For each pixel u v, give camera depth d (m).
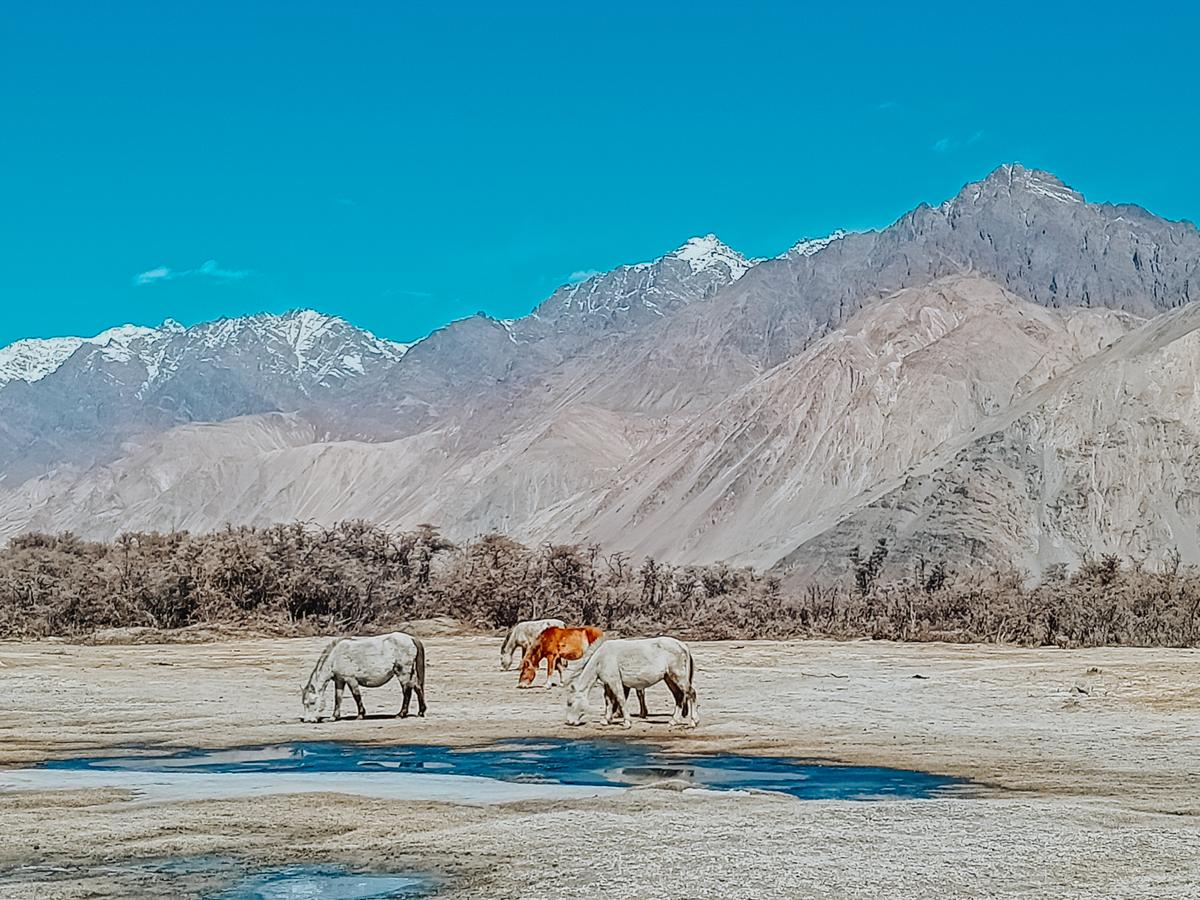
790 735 31.03
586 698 32.78
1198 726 32.88
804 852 16.44
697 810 19.70
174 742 30.41
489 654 64.94
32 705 39.38
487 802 20.97
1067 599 96.81
